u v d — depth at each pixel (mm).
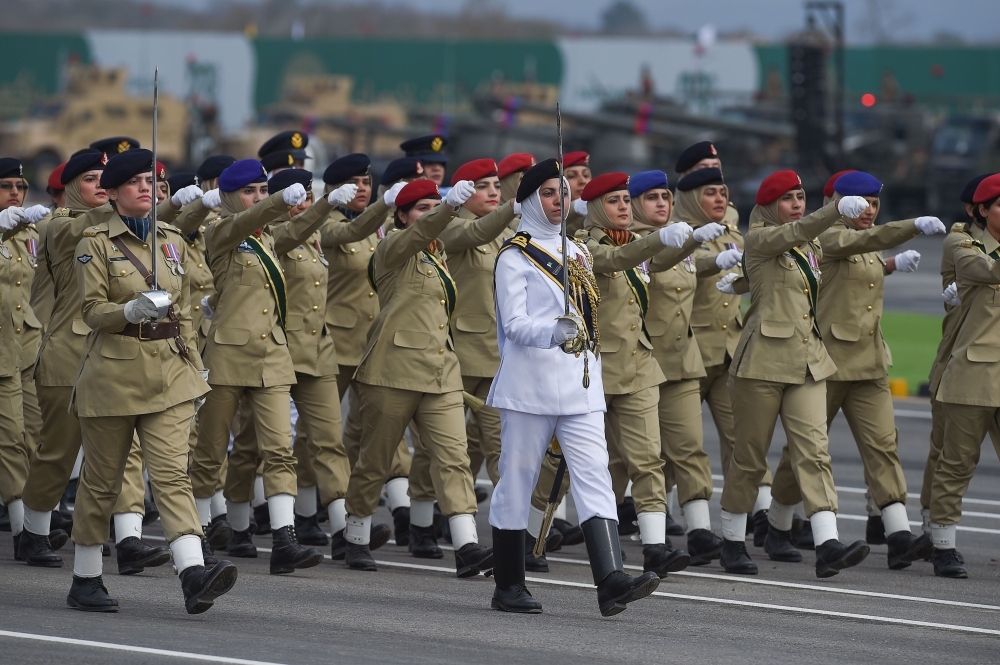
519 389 20266
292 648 18547
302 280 25922
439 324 24328
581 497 20109
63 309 24344
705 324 27734
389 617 20656
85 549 20594
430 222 23359
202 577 19375
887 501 25219
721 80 150125
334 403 25984
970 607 22297
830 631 20469
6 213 24750
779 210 25312
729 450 27906
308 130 130375
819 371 24406
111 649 18203
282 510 24203
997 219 24531
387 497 28031
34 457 24281
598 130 121625
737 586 23625
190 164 131250
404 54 156125
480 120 123125
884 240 24250
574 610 21500
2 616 20047
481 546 24125
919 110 124312
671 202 25672
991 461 37125
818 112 108438
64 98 139125
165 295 19312
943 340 26250
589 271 20625
